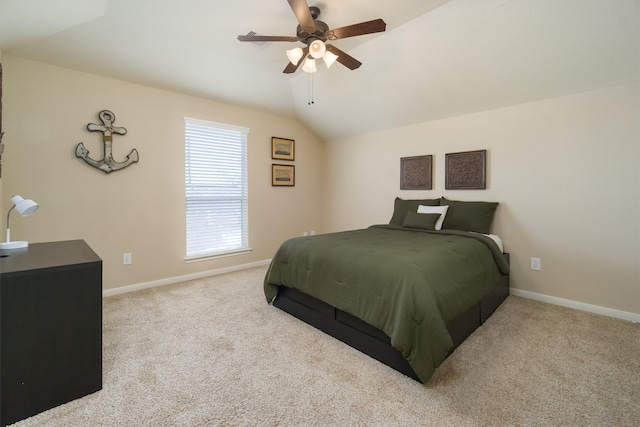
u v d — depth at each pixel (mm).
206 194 3709
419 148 3768
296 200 4738
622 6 1916
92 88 2818
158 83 3174
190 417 1340
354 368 1738
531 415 1348
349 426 1291
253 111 4121
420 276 1691
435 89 3115
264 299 2900
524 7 2131
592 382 1582
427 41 2643
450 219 3229
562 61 2379
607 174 2463
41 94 2566
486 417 1339
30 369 1339
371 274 1848
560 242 2723
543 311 2574
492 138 3117
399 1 2240
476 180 3219
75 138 2740
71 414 1357
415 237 2738
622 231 2412
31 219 2553
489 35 2400
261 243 4301
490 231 3092
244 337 2115
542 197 2811
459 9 2297
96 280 1502
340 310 2049
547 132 2758
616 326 2264
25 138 2504
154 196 3252
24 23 2084
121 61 2807
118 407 1403
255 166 4176
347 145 4691
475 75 2787
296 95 4066
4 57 2381
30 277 1330
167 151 3332
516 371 1688
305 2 1728
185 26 2520
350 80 3439
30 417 1338
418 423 1307
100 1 2154
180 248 3477
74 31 2404
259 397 1480
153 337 2102
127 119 3033
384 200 4203
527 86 2703
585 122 2549
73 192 2750
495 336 2104
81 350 1466
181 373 1676
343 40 2822
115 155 2967
